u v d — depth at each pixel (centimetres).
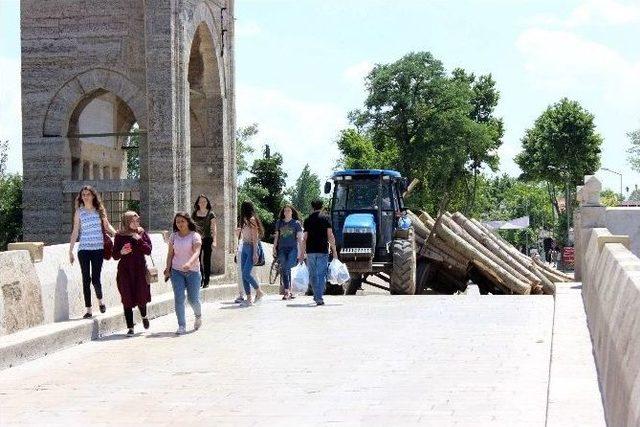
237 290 3272
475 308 2519
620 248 1658
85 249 2206
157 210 3988
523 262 4066
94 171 4366
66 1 4075
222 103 4516
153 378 1612
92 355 1917
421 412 1266
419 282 3709
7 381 1639
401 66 12412
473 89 14200
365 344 1916
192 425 1238
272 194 9838
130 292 2220
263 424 1228
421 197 12512
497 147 14562
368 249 3450
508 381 1469
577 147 12712
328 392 1428
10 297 1941
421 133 12444
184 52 4047
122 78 4053
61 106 4081
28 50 4097
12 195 5500
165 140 3991
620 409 930
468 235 3822
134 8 4047
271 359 1767
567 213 12475
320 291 2780
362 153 12469
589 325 1888
